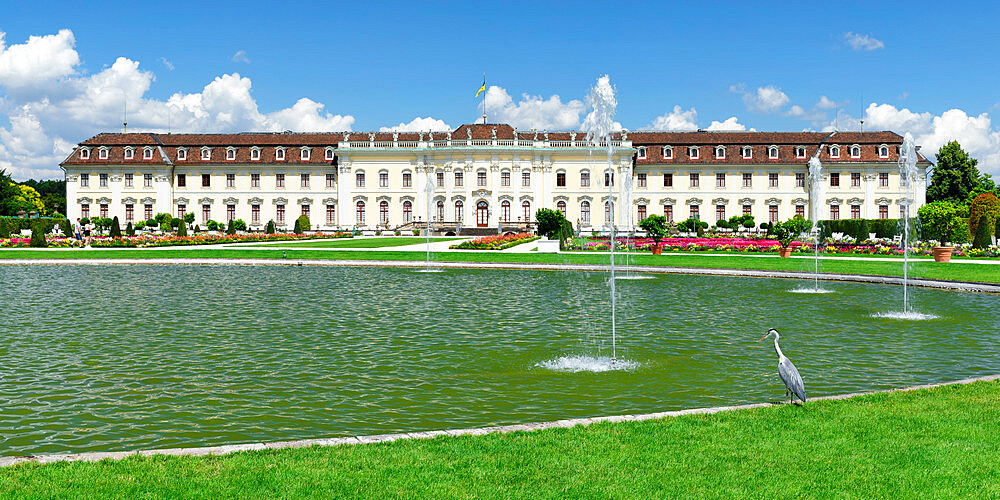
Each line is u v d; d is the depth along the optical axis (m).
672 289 28.45
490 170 94.69
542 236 69.12
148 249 54.44
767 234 82.00
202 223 98.50
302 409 11.40
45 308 22.58
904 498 7.16
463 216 95.06
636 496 7.20
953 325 19.52
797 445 8.64
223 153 98.81
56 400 11.91
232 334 17.94
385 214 97.00
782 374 10.34
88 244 58.75
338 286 29.56
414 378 13.42
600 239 67.50
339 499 7.09
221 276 34.22
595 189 95.50
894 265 39.16
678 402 11.77
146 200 96.75
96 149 97.12
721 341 17.16
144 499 7.04
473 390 12.56
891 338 17.53
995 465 7.97
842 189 95.38
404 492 7.26
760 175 96.81
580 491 7.31
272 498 7.09
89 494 7.14
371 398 12.04
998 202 57.94
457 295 26.36
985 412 9.97
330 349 16.06
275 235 73.44
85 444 9.77
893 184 94.94
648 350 16.05
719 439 8.88
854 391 12.45
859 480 7.58
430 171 95.88
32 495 7.10
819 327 19.20
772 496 7.21
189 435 10.14
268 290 27.97
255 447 8.61
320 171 98.19
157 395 12.22
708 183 97.25
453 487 7.39
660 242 56.84
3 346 16.33
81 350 15.91
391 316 21.05
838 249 50.59
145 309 22.41
